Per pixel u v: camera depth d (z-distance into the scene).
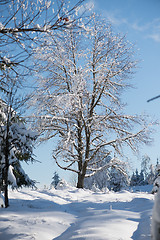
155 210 2.35
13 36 5.77
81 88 22.61
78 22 5.85
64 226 7.59
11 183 13.20
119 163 25.42
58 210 9.82
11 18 5.69
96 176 43.38
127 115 24.95
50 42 6.35
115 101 25.41
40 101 22.52
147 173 67.38
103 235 5.66
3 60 6.19
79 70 24.22
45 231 6.81
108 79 24.72
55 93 24.88
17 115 11.42
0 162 11.33
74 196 16.80
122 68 24.59
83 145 24.98
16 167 14.96
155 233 2.27
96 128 25.12
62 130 25.12
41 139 24.00
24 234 6.43
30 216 8.54
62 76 24.47
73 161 24.64
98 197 16.11
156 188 16.56
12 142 11.29
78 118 24.12
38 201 12.28
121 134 25.09
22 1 5.60
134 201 11.52
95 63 25.42
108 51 24.58
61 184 21.30
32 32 5.86
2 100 10.78
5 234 6.58
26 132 11.43
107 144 25.00
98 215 8.37
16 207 10.16
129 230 6.41
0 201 10.35
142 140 24.09
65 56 22.59
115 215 8.12
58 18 5.69
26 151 11.74
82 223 7.39
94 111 26.02
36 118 22.38
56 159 23.86
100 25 24.62
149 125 24.12
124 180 44.31
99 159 26.98
